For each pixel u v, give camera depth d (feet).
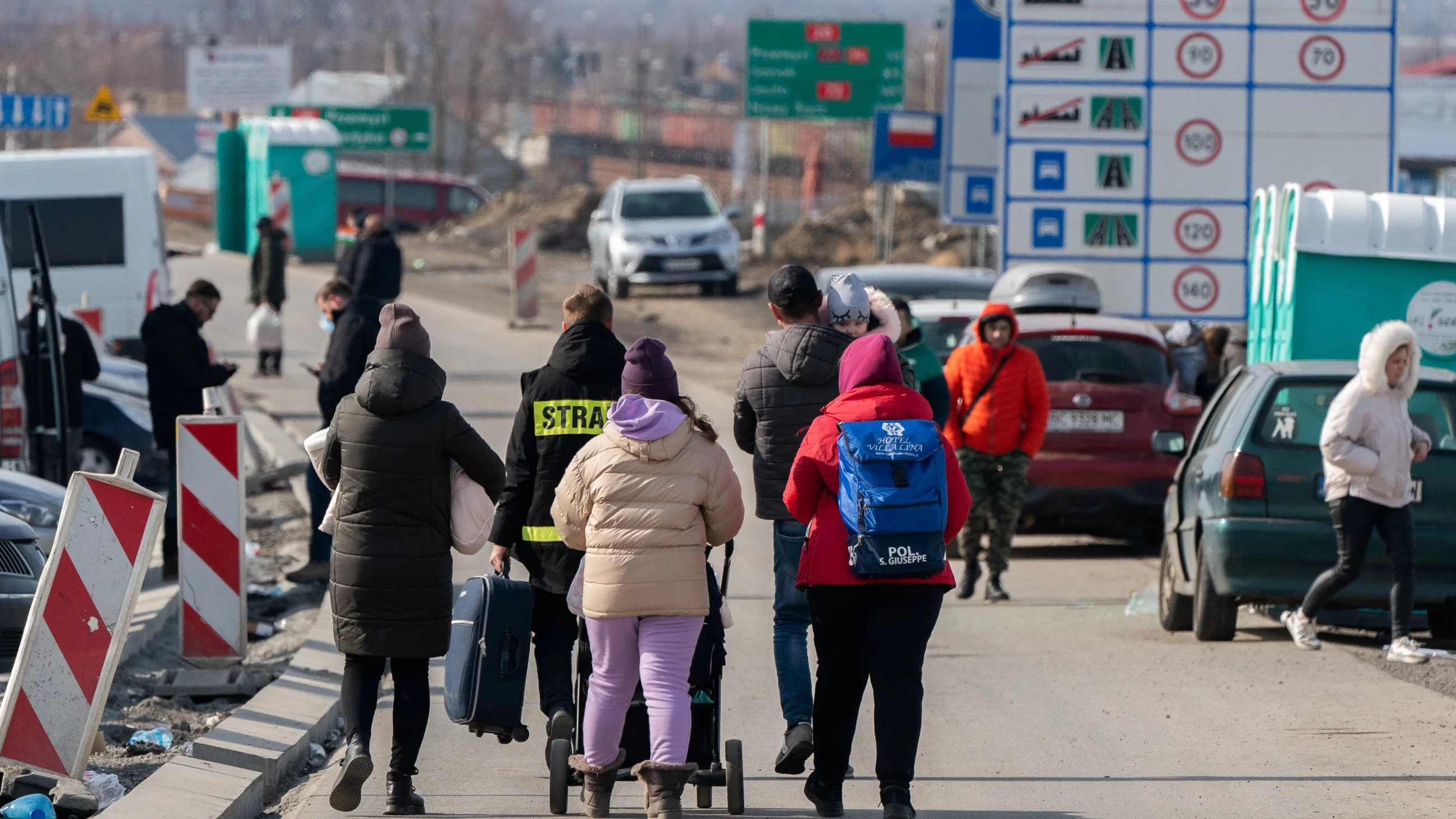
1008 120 232.12
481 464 78.95
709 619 79.05
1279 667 113.19
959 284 218.38
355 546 78.23
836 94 550.36
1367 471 110.93
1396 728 95.96
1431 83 465.88
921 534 72.79
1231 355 193.67
